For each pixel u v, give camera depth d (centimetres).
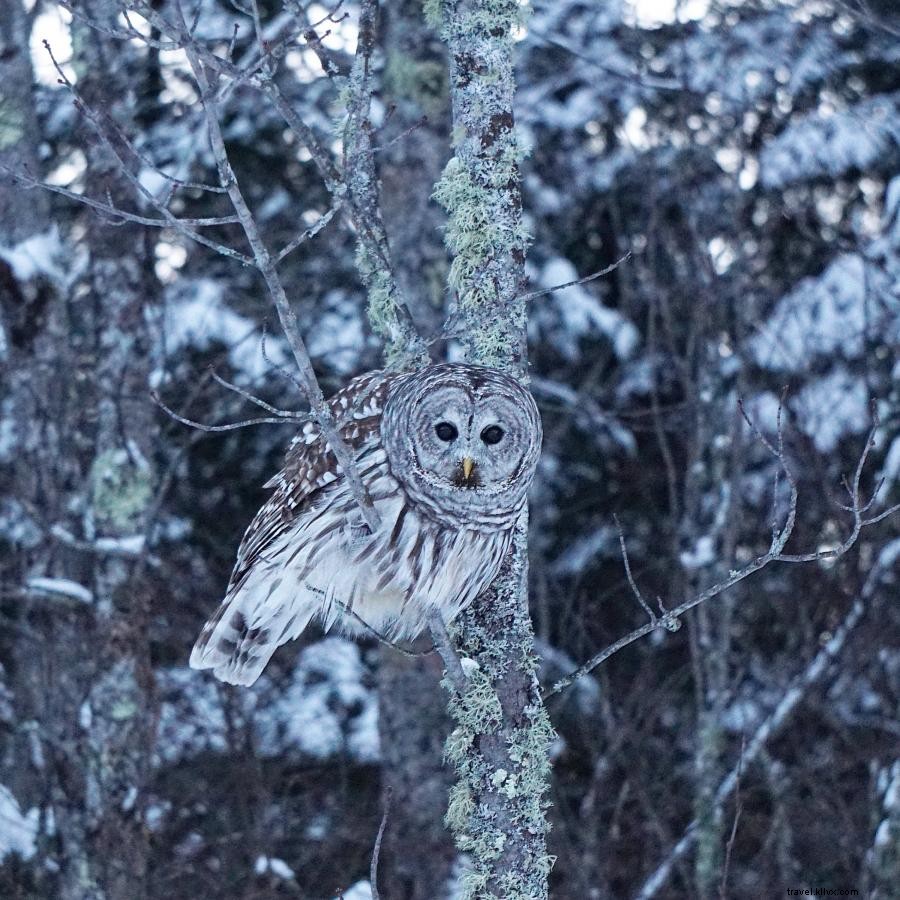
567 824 1565
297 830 1673
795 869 1552
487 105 702
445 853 1287
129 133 1251
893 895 1318
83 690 1241
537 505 1766
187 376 1664
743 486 1712
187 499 1716
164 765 1630
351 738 1769
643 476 1778
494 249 700
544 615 1664
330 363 1678
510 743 678
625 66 1773
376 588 769
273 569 805
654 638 1722
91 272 1262
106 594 1236
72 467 1334
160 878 1506
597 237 1805
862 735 1642
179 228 565
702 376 1605
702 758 1491
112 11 1238
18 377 1404
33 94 1309
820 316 1725
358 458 766
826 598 1634
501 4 709
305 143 583
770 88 1750
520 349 748
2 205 1278
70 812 1236
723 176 1716
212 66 556
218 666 837
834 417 1698
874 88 1784
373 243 711
